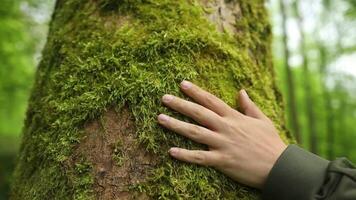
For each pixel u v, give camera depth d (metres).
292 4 5.19
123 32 0.71
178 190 0.64
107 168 0.65
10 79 4.62
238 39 0.79
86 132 0.67
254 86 0.77
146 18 0.72
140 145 0.65
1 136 5.64
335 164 0.63
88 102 0.68
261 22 0.86
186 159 0.64
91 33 0.74
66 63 0.73
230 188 0.66
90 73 0.70
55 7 0.89
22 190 0.76
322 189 0.62
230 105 0.70
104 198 0.64
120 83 0.67
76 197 0.64
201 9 0.76
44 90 0.78
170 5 0.73
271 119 0.77
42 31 4.59
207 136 0.65
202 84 0.70
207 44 0.72
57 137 0.69
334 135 6.60
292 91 4.46
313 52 6.36
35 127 0.76
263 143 0.66
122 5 0.74
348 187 0.61
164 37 0.70
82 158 0.66
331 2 5.25
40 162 0.72
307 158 0.65
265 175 0.64
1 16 4.15
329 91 6.46
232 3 0.80
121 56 0.69
